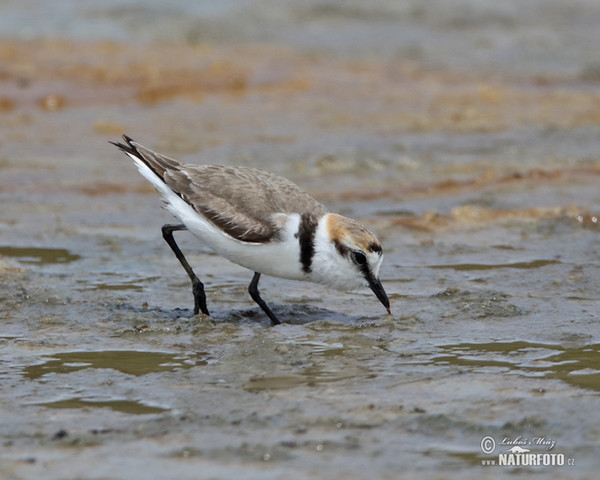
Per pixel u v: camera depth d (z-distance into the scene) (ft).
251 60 92.43
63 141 68.74
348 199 56.24
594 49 102.17
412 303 37.96
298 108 78.74
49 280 40.93
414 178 60.64
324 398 27.81
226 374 29.99
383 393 28.14
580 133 71.97
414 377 29.48
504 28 111.65
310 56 96.22
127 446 24.70
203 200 34.37
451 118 76.18
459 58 98.22
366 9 116.47
